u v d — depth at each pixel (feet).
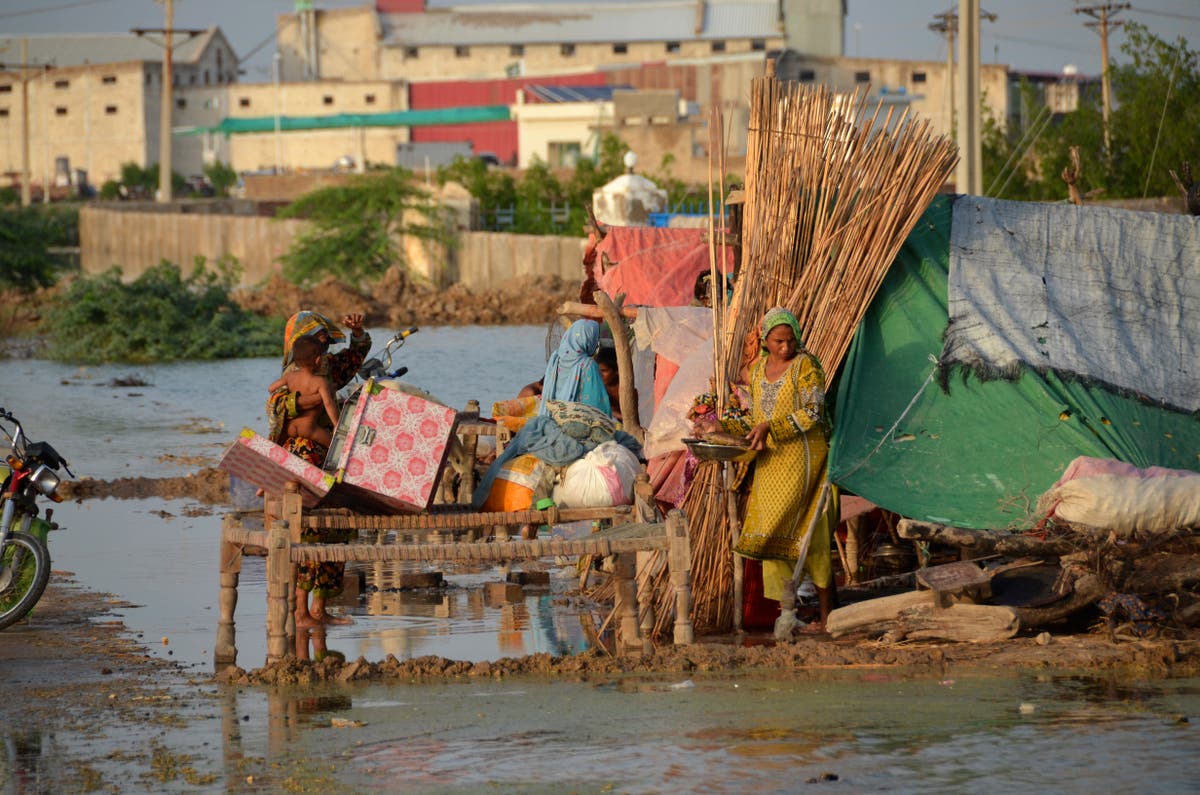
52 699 40.65
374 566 63.72
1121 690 38.91
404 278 255.50
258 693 41.11
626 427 56.08
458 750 34.96
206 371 179.52
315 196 273.95
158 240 322.75
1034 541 45.52
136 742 36.17
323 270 269.23
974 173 126.41
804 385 46.37
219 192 515.91
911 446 48.80
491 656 45.96
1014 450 48.80
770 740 35.06
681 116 385.50
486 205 302.86
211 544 68.49
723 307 51.29
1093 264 53.31
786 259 49.93
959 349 50.39
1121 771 31.91
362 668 42.63
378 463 45.68
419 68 602.44
